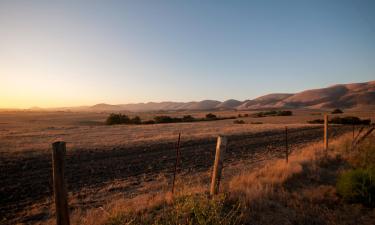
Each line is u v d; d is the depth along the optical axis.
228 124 53.84
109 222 4.64
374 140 15.16
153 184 9.21
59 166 3.66
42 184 9.78
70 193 8.43
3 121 82.88
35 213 6.77
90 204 7.20
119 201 6.68
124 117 67.38
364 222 5.18
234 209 5.45
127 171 11.96
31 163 13.62
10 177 10.80
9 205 7.50
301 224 5.03
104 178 10.62
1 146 19.50
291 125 46.38
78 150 17.58
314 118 77.75
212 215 4.49
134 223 4.58
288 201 6.16
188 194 5.81
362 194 6.12
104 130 38.66
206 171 11.70
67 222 3.70
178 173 11.28
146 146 20.06
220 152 6.11
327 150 12.96
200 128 41.22
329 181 8.16
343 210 5.82
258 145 20.80
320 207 5.93
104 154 16.56
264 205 5.72
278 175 8.48
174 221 4.57
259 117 93.19
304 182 8.05
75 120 93.94
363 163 9.34
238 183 7.53
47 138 26.25
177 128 41.75
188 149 18.95
